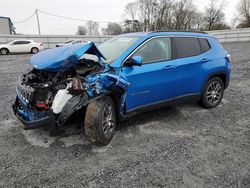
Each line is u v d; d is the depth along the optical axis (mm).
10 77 8477
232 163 3002
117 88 3363
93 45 3416
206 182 2617
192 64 4414
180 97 4387
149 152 3234
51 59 3314
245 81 7816
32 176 2684
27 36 26094
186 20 53562
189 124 4223
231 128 4090
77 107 3064
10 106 5031
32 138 3576
